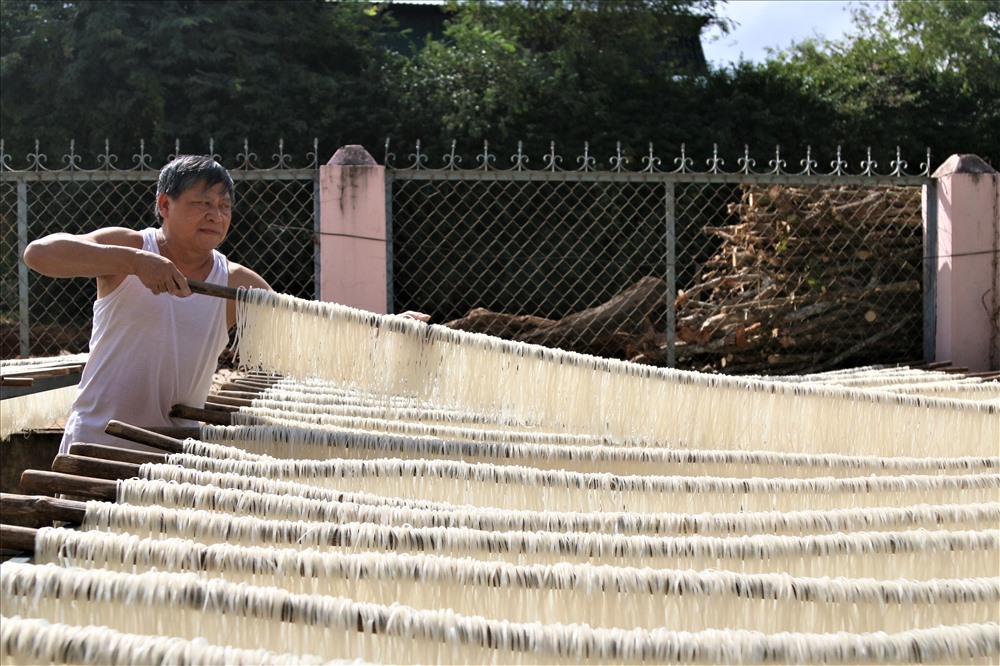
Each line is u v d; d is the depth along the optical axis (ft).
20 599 4.93
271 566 5.55
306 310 9.00
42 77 35.06
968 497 8.29
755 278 23.65
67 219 32.83
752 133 40.45
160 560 5.52
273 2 38.42
